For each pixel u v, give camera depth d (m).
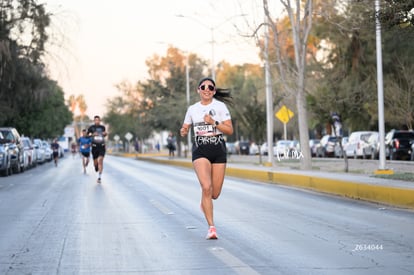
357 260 15.30
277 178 43.16
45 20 67.00
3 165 53.31
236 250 16.69
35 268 14.73
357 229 20.42
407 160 68.94
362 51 70.00
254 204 28.61
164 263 15.07
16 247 17.52
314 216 23.95
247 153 131.62
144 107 125.25
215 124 17.88
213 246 17.33
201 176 18.19
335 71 72.25
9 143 59.09
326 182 34.91
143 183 43.38
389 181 32.97
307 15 52.16
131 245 17.64
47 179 49.06
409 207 26.38
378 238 18.58
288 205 28.14
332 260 15.30
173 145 106.00
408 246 17.22
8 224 22.16
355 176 38.03
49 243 18.12
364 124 83.31
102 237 19.11
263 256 15.82
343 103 57.25
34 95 71.25
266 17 57.22
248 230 20.28
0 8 65.12
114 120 181.50
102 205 28.33
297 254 16.09
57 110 127.19
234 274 13.80
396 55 67.81
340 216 23.91
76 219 23.39
